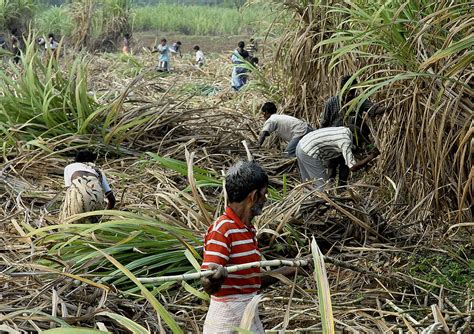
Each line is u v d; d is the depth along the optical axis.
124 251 5.14
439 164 5.95
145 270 5.02
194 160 8.38
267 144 9.12
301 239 5.64
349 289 5.15
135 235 4.95
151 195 6.23
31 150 8.23
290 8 9.42
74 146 8.36
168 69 19.00
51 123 8.61
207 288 3.37
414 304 4.97
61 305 4.39
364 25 7.35
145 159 8.31
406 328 4.46
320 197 5.89
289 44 9.83
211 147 8.67
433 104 6.14
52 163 7.95
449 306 4.89
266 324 4.62
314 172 7.04
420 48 6.30
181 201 5.57
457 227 6.13
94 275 4.74
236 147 8.86
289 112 9.73
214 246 3.40
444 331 4.23
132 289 4.82
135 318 4.51
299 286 5.13
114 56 21.30
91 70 17.41
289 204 5.73
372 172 7.59
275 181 7.84
